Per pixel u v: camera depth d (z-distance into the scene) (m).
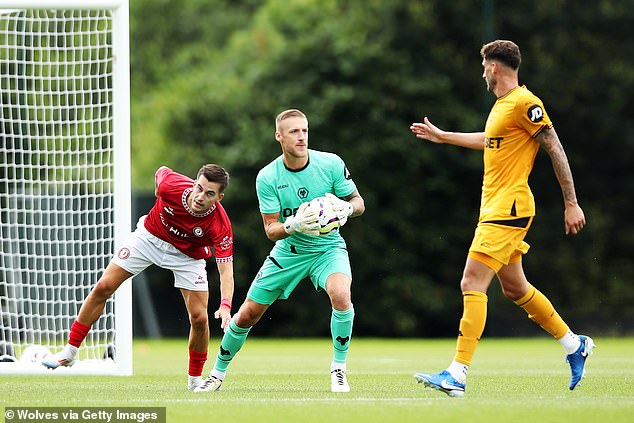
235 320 28.94
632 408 23.22
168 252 28.48
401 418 21.78
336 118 99.56
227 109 103.69
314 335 94.62
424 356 53.25
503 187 26.55
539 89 98.31
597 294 97.56
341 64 99.88
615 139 98.81
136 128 117.19
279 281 28.66
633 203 99.12
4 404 25.05
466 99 101.56
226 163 97.94
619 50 99.31
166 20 138.50
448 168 99.38
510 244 26.39
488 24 94.38
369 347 66.88
